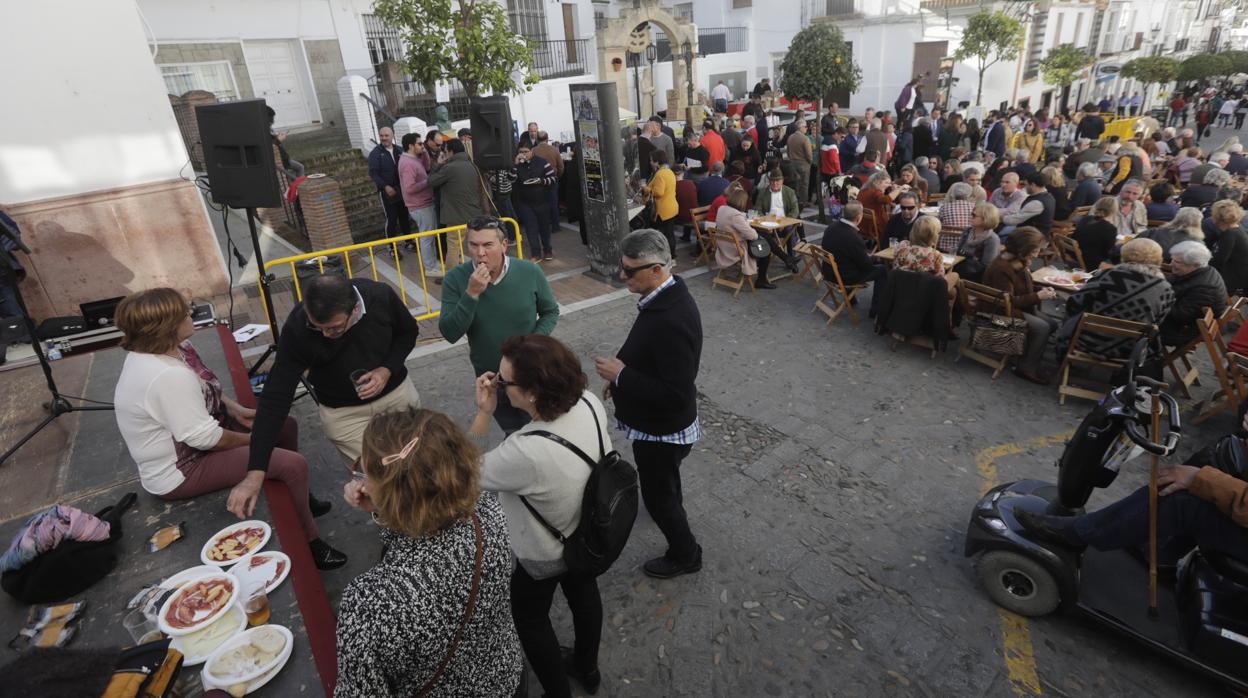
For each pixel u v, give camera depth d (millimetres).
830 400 5602
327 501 4250
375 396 3283
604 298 7918
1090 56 29172
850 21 23922
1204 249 5164
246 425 3625
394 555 1562
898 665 3107
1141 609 3070
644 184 10812
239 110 4188
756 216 9000
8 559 2377
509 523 2299
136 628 2273
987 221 6707
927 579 3621
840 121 18141
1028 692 2949
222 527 2840
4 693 1410
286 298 7887
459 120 15227
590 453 2234
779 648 3221
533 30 19094
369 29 16094
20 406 4324
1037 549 3156
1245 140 25688
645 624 3381
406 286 8258
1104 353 5145
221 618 2277
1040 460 4668
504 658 1838
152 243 7375
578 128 8148
